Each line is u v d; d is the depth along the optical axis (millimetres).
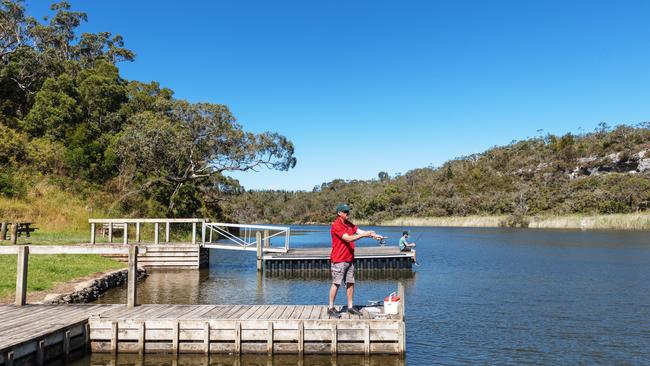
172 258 22984
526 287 18031
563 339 10875
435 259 28766
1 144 30438
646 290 17281
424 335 11125
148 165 36438
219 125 36781
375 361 8781
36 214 27281
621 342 10648
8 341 7453
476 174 117938
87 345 9195
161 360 8836
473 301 15289
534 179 109625
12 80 39938
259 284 18703
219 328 9109
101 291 15477
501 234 56062
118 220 22234
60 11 61469
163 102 37844
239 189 49531
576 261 27000
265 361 8773
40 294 12602
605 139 128000
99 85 41938
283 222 122812
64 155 34125
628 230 58469
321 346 8992
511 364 9156
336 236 9102
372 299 15609
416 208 99312
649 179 79625
